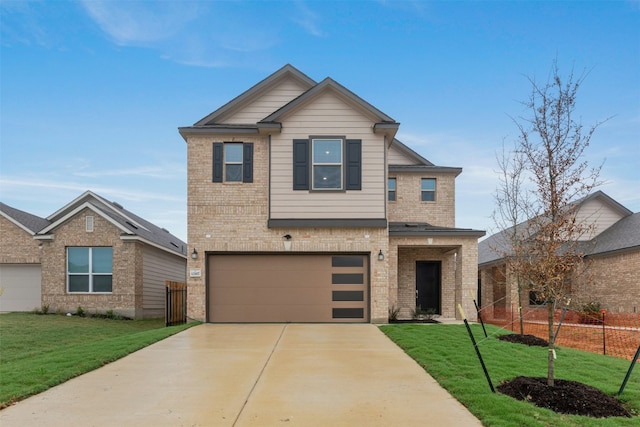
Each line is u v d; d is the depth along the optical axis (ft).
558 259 20.30
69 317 54.60
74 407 17.01
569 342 39.17
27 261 63.31
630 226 61.87
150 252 64.39
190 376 21.99
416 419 15.71
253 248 44.29
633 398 18.02
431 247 51.06
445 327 39.22
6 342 35.01
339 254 45.14
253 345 30.99
